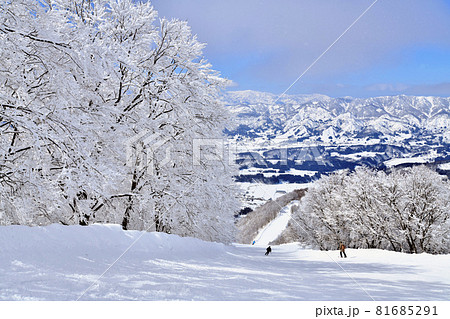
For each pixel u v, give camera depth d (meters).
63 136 10.42
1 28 9.12
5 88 11.55
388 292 7.07
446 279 10.67
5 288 4.39
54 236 8.24
